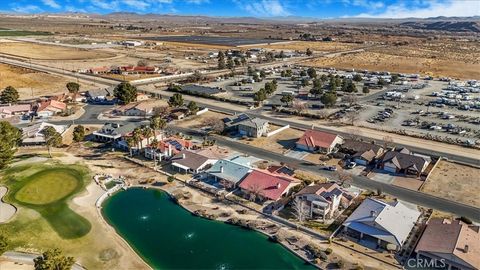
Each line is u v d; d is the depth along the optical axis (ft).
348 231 229.04
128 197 275.39
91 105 503.61
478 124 435.94
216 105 510.58
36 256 204.95
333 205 245.65
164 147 334.44
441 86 643.45
